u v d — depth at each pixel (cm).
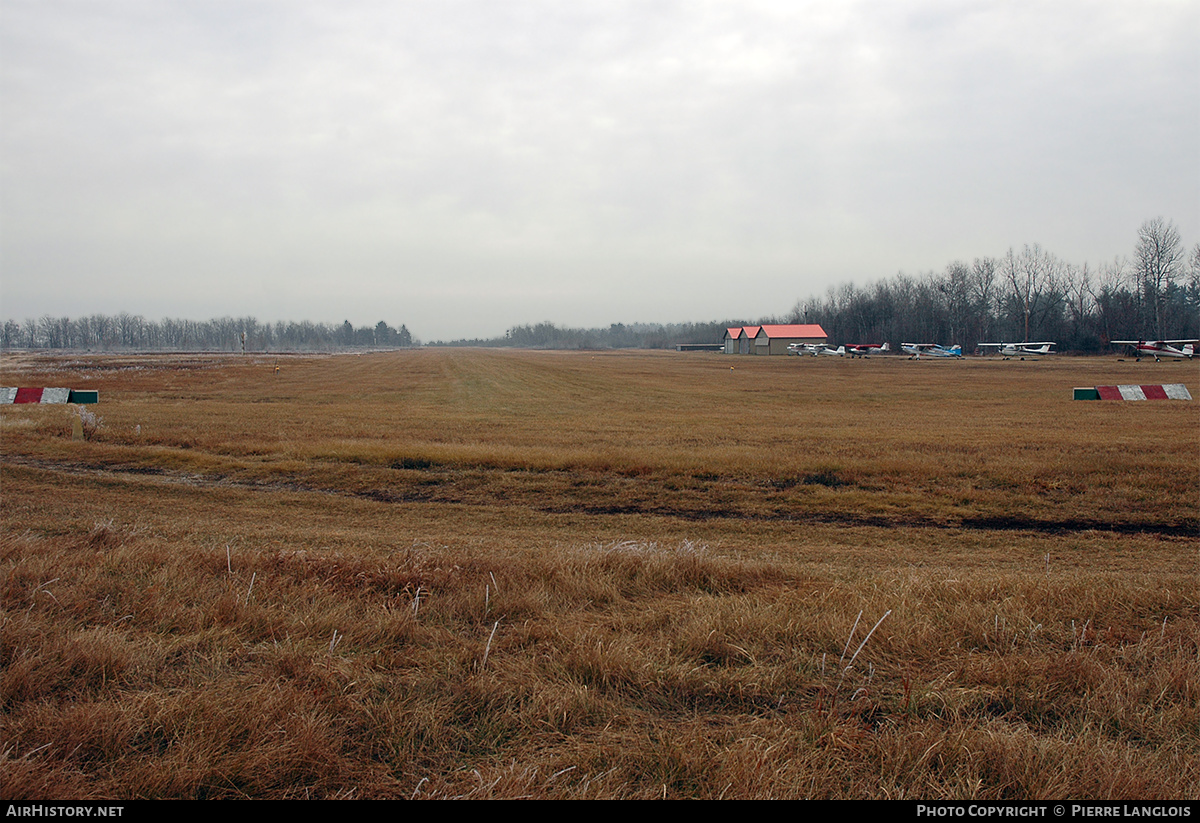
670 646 435
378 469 1434
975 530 1024
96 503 1098
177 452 1575
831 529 1027
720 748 327
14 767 291
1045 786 301
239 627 457
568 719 354
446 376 5584
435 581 559
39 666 383
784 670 408
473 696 371
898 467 1438
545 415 2788
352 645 436
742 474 1408
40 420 2025
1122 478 1309
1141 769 312
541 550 761
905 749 317
